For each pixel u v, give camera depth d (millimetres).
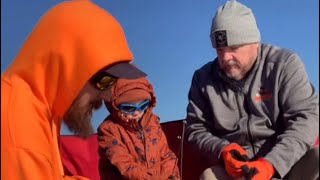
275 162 1325
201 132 1524
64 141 1654
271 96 1459
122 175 1403
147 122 1485
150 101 1478
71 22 799
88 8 825
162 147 1502
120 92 1420
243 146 1484
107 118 1496
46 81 808
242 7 1458
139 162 1452
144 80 1458
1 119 767
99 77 837
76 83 798
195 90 1579
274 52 1488
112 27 820
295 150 1347
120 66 844
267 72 1465
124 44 835
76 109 856
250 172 1290
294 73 1445
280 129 1468
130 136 1460
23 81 808
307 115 1402
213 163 1485
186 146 1677
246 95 1482
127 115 1434
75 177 901
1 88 794
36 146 772
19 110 778
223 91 1507
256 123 1462
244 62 1441
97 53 793
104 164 1478
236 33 1413
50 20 810
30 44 812
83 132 881
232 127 1498
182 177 1670
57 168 832
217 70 1521
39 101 808
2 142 759
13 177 752
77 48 795
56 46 793
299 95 1428
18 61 817
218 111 1504
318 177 1352
